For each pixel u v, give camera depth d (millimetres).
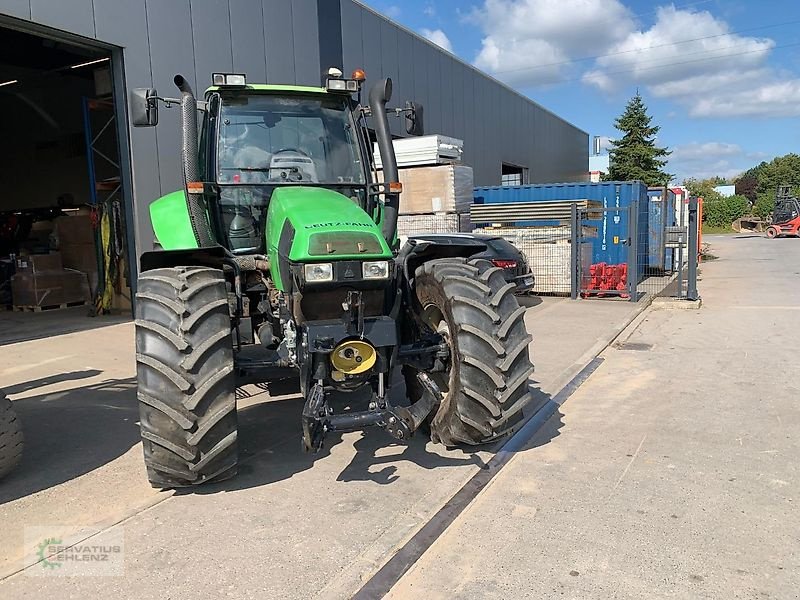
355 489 3709
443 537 3174
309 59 12211
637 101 45125
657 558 2961
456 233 10930
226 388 3434
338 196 4082
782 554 2980
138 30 9203
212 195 4383
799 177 79438
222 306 3533
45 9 8086
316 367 3445
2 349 7797
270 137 4598
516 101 23719
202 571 2881
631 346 7637
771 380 5949
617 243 12875
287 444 4418
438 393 3721
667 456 4176
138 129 9289
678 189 17266
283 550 3049
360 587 2760
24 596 2721
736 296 11703
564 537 3160
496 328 3752
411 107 4863
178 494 3668
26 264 11016
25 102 15172
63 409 5336
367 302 3621
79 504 3561
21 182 15742
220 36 10383
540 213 11781
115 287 10398
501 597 2686
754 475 3857
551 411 5156
